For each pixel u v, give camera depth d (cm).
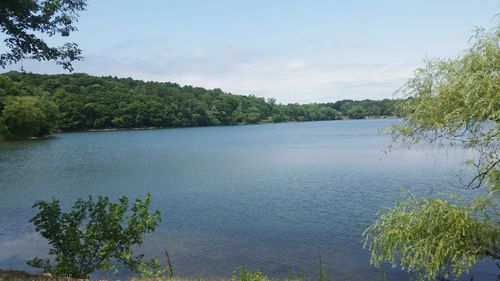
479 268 1204
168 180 3262
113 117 13538
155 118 14575
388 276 1231
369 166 3725
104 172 3800
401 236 614
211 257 1450
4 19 856
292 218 1969
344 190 2625
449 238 580
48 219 880
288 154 5306
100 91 14775
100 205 922
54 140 8794
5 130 8331
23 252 1512
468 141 608
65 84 14788
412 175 3059
